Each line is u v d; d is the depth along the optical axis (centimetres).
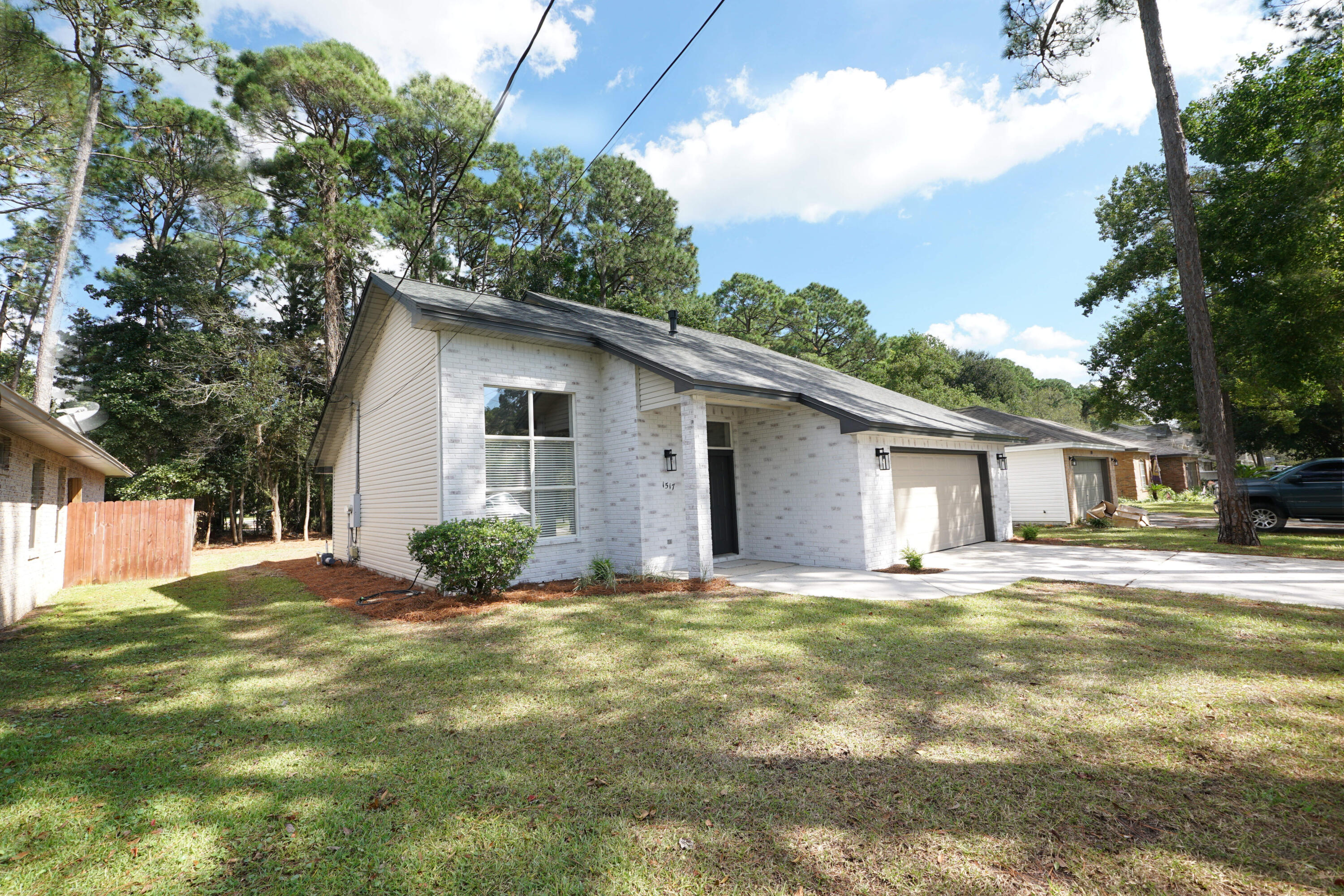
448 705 439
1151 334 1873
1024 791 294
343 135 2400
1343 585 762
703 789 305
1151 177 1736
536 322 991
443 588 817
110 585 1177
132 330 2367
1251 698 403
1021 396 5484
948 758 331
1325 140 1348
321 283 2562
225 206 2464
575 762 341
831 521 1073
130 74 1739
